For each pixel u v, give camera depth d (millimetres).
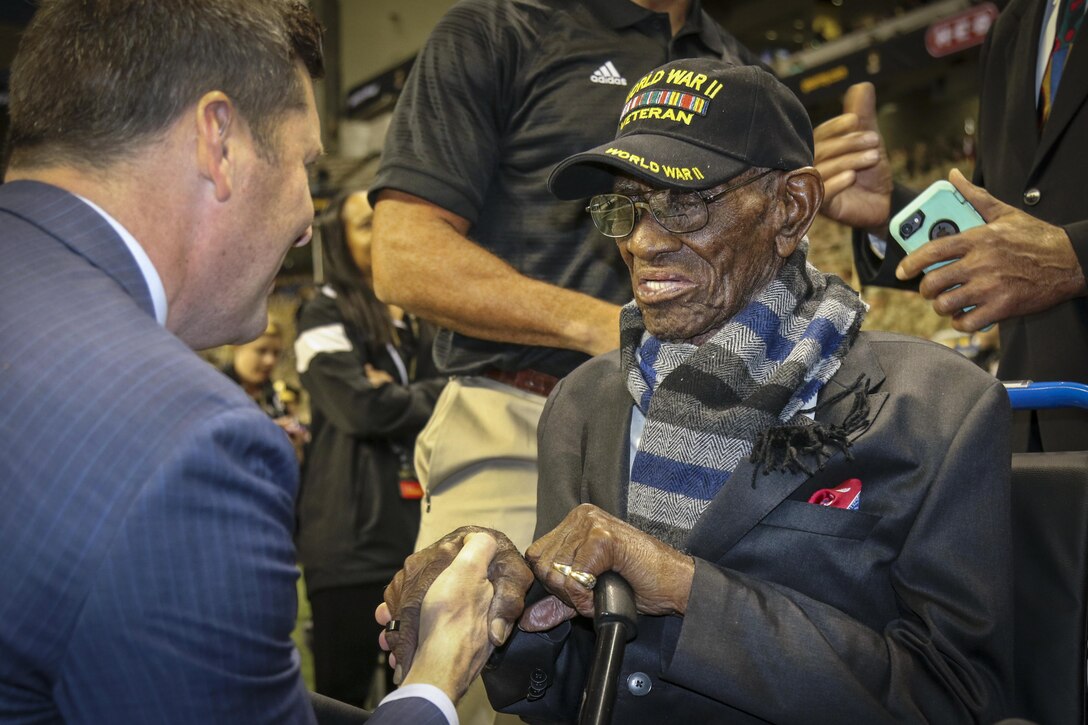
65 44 975
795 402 1255
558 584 1141
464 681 1124
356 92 7262
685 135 1252
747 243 1271
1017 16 2145
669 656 1161
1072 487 1246
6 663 839
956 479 1172
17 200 969
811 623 1139
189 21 993
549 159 1895
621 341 1426
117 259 966
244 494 883
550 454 1452
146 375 873
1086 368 1871
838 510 1212
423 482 1955
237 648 868
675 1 1969
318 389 3072
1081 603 1208
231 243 1056
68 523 824
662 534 1261
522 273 1932
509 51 1907
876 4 7645
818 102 7285
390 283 1879
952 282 1618
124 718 831
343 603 3041
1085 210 1872
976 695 1104
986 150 2197
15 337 891
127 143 979
